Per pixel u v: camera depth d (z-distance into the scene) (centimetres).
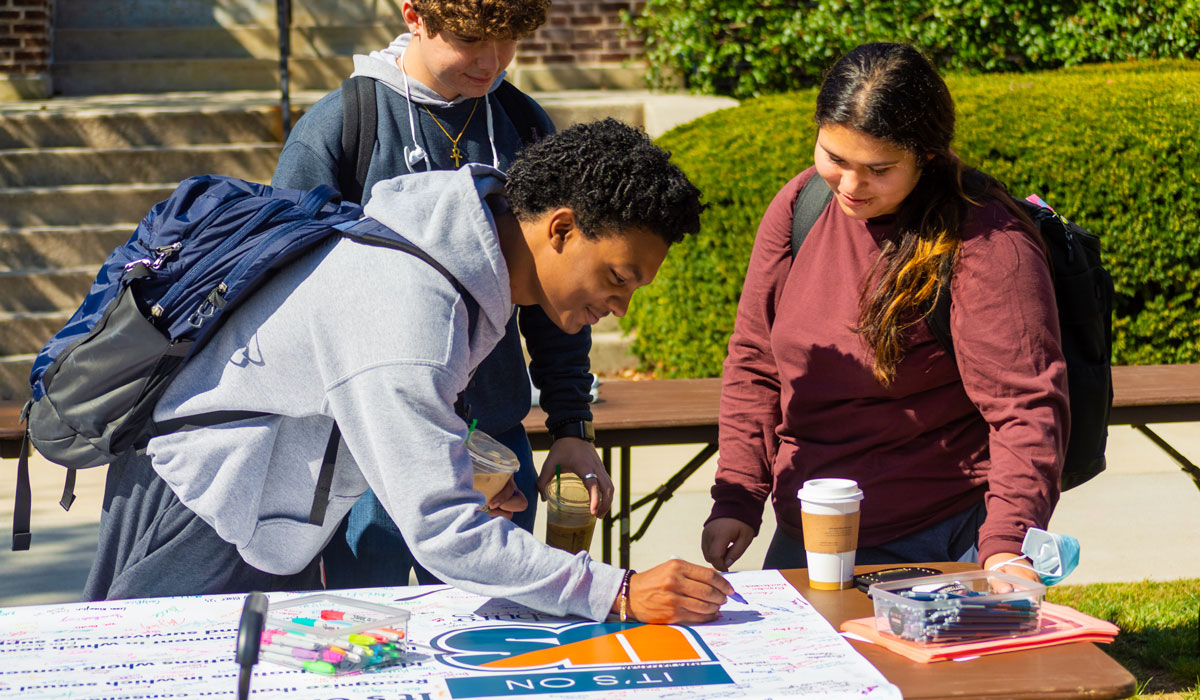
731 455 254
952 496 231
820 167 214
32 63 926
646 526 350
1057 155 617
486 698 157
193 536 201
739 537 248
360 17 1009
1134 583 417
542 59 948
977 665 168
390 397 173
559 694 158
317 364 182
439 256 179
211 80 972
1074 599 398
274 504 199
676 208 181
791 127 647
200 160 791
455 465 177
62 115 790
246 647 150
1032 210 235
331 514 203
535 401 346
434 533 176
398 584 251
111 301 194
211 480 194
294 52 995
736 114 699
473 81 250
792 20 896
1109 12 879
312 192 212
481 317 186
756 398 254
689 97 859
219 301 189
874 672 164
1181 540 462
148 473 203
